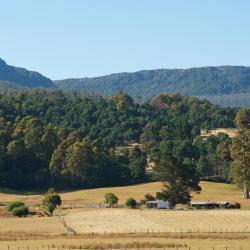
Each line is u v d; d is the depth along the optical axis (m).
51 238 123.44
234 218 161.12
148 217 166.25
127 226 148.00
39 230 140.88
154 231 136.75
